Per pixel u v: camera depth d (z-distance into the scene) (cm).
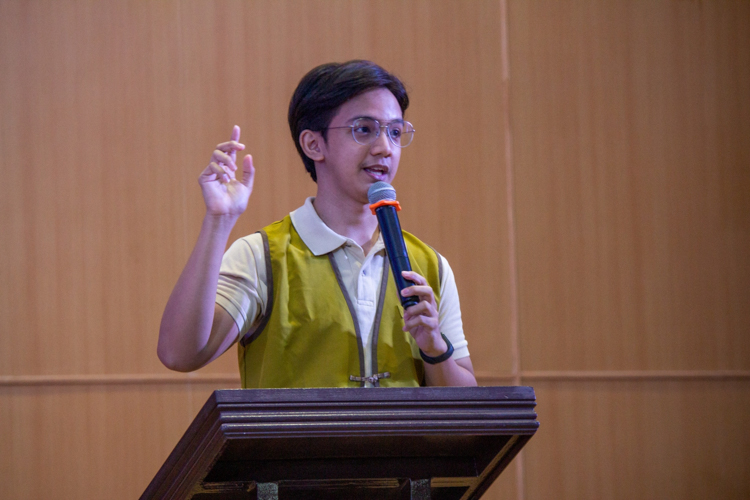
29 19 629
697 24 666
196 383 613
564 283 643
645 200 652
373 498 227
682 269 647
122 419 605
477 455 223
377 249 286
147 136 631
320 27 651
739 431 636
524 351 637
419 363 279
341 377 265
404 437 199
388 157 280
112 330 612
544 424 632
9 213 613
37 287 610
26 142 620
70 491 594
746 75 664
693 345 642
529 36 661
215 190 248
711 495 630
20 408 599
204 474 194
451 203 643
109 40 635
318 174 294
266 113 641
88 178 623
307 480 209
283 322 267
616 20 665
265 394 184
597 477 629
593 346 639
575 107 657
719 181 655
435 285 298
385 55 653
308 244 281
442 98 652
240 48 645
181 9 644
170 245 624
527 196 649
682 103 660
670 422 635
